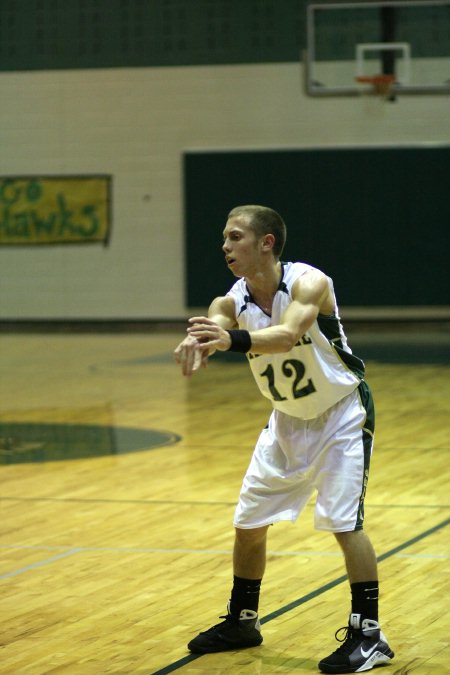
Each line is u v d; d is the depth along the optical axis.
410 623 6.53
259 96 29.34
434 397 17.28
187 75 29.72
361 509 5.82
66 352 25.55
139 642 6.27
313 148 28.88
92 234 30.53
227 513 9.79
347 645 5.77
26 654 6.07
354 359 5.91
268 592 7.25
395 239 28.84
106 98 30.22
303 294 5.63
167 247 30.23
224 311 5.96
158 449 13.26
